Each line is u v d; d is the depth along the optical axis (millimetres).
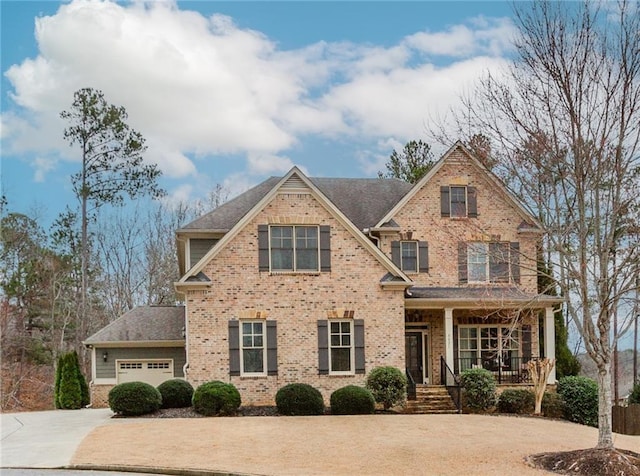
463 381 26391
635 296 18812
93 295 52750
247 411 24719
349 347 27016
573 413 26422
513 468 15742
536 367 26484
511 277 23984
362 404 24391
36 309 50938
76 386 30500
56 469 15938
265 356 26375
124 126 44031
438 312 29953
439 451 17531
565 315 33125
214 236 29531
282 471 15211
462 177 30562
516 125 17484
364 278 27219
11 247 50031
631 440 21844
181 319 32312
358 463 16047
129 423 22125
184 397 25250
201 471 15320
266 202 26844
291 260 26922
